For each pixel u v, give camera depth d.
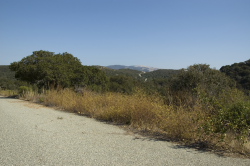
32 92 16.77
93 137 4.73
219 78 9.12
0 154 3.47
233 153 3.91
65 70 18.75
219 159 3.53
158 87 10.74
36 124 6.03
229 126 4.28
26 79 18.83
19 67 18.25
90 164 3.09
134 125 6.13
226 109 5.03
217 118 4.46
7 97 18.91
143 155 3.57
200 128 4.45
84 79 18.97
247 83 11.42
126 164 3.13
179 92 8.26
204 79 8.87
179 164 3.21
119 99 8.32
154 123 5.87
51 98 12.12
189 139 4.65
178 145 4.34
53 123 6.28
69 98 10.56
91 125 6.18
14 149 3.74
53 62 19.17
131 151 3.77
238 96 6.19
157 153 3.71
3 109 9.37
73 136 4.75
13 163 3.09
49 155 3.45
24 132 5.01
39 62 18.38
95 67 22.84
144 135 5.11
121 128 5.90
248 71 12.89
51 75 16.94
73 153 3.57
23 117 7.22
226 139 4.39
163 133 5.36
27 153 3.53
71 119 7.16
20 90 17.64
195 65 9.80
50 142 4.21
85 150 3.75
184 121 4.95
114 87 24.95
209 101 5.59
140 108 6.50
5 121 6.39
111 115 7.10
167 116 5.80
